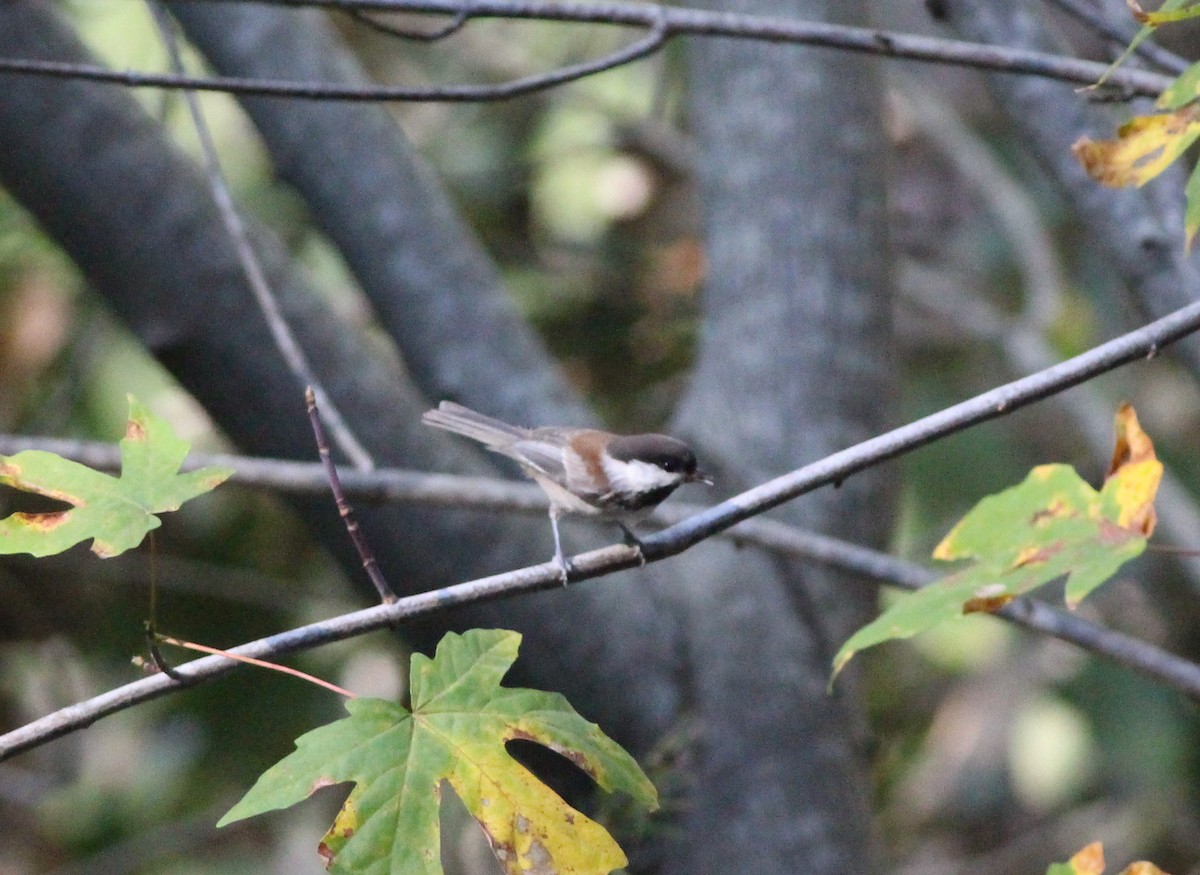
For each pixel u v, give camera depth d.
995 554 5.84
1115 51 9.58
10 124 8.88
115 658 13.64
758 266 11.22
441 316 10.48
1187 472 15.32
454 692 5.23
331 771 4.96
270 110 10.49
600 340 14.44
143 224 9.20
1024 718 15.18
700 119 11.90
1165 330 6.52
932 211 18.45
